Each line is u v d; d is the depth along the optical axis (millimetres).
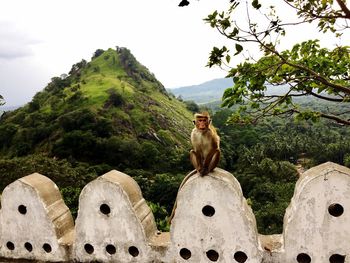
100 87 102625
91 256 4676
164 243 4492
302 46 7809
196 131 4305
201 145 4262
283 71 6934
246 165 63969
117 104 89938
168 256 4426
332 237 3873
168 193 48625
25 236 4895
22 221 4863
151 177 60219
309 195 3865
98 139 68062
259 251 4117
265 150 70938
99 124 72938
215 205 4164
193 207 4246
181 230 4340
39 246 4863
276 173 54625
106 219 4543
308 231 3938
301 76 6930
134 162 66250
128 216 4461
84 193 4570
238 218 4117
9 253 4992
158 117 91938
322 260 3939
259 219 36469
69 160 64375
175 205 4355
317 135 82938
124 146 66625
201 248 4297
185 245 4352
